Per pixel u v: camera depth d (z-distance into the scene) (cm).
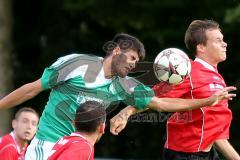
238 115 3312
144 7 3531
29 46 3881
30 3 3988
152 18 3544
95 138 1349
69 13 3872
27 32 3906
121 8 3569
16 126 1814
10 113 3372
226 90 1412
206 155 1503
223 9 3412
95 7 3581
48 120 1439
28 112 1812
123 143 3603
